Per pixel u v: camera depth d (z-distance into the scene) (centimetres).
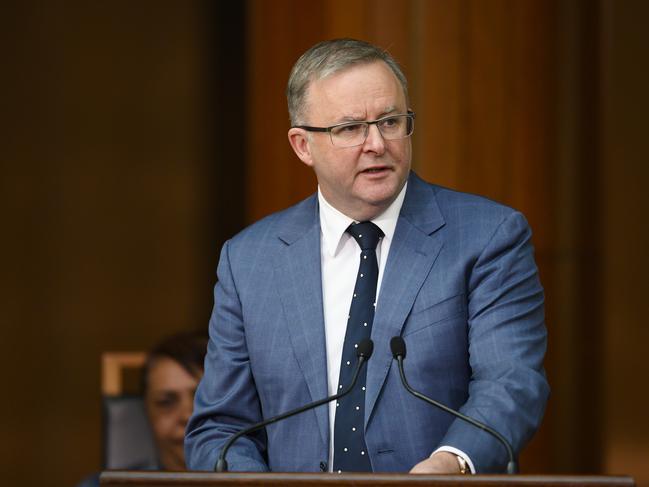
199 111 2380
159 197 2369
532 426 771
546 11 1794
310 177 1758
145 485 634
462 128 1731
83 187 2356
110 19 2369
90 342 2347
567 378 1855
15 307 2333
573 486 619
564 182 1816
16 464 2317
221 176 2381
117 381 1310
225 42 2383
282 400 838
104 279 2355
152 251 2367
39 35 2348
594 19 1819
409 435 805
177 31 2378
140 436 1271
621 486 618
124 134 2366
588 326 1853
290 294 854
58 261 2348
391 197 830
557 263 1839
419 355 812
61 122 2352
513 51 1762
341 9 1708
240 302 873
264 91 1800
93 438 2334
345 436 816
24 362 2331
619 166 1836
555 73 1798
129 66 2367
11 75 2338
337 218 863
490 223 842
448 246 839
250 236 900
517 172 1775
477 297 820
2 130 2336
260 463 803
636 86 1838
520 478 620
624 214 1842
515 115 1769
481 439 742
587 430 1859
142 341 2358
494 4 1745
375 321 825
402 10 1706
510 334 804
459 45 1727
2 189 2333
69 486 2323
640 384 1864
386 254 859
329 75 820
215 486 631
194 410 872
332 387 834
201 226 2378
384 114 814
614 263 1852
